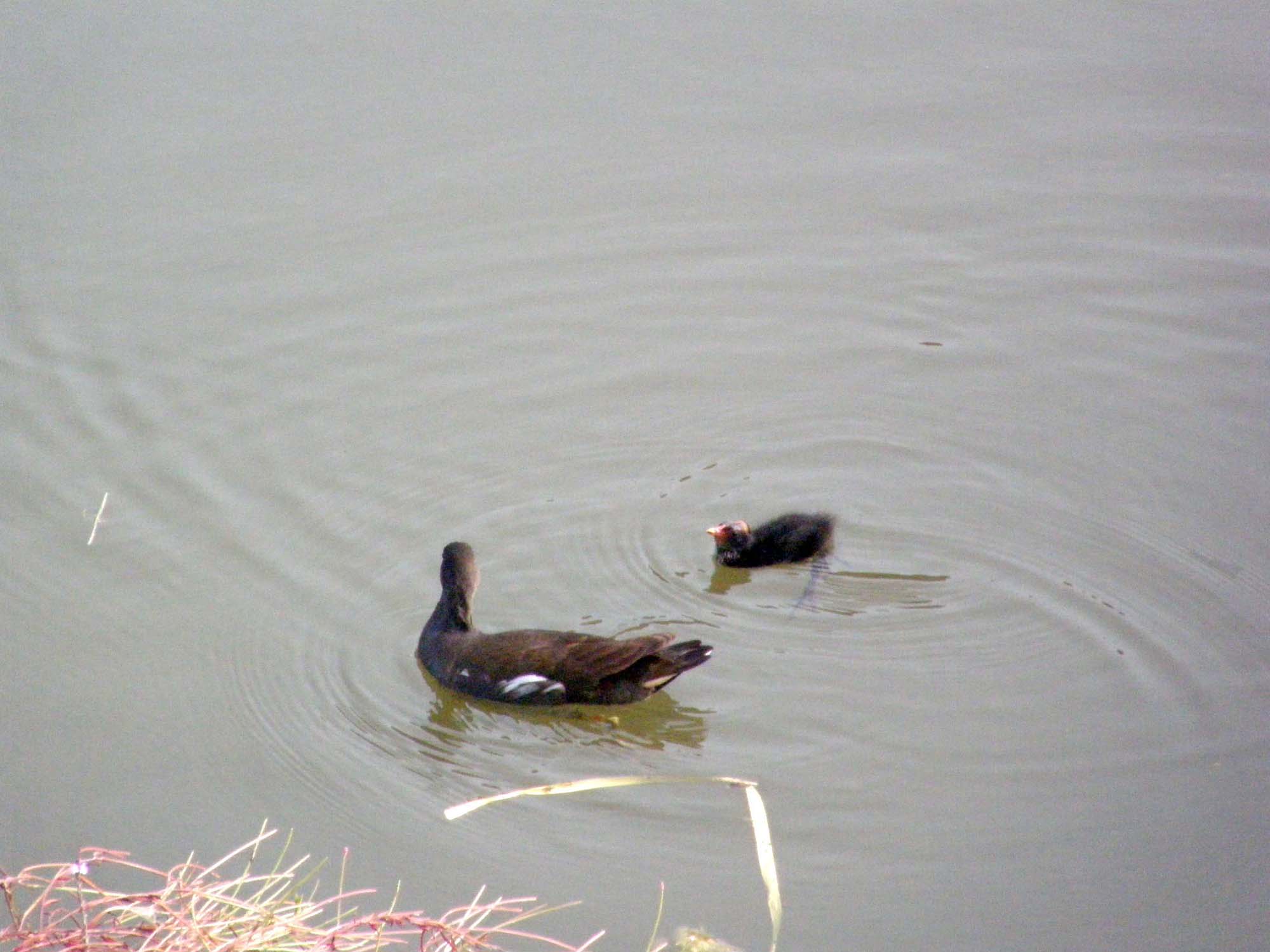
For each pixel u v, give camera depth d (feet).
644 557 44.52
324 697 39.75
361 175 60.08
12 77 63.67
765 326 53.83
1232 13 68.08
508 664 39.11
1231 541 43.57
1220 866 33.06
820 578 43.50
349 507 45.93
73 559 43.86
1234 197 58.29
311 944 27.43
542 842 34.86
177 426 48.91
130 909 27.61
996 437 48.44
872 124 62.54
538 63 65.92
